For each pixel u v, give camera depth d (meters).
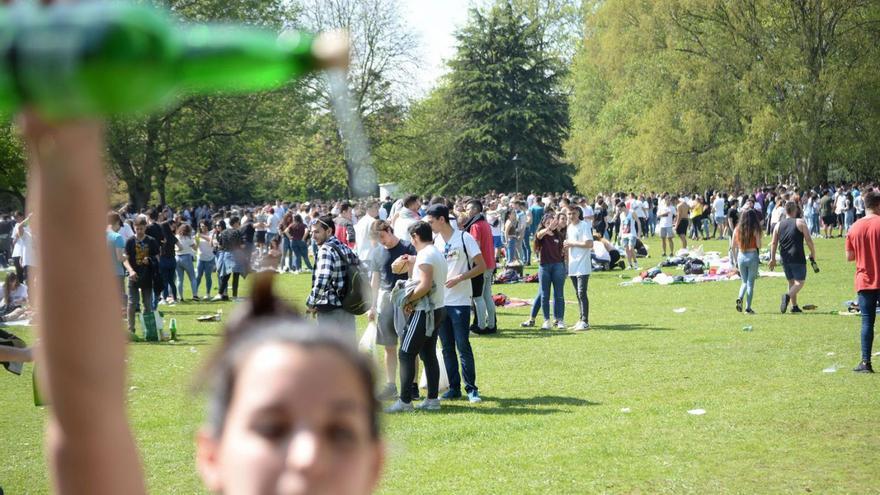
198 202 62.34
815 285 21.39
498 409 10.07
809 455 8.02
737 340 14.28
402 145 52.19
